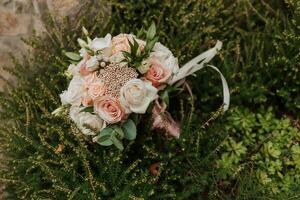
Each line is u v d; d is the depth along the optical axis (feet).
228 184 3.59
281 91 3.86
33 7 4.03
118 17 4.10
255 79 3.94
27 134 3.44
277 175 3.64
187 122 3.62
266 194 3.40
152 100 3.15
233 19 4.19
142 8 4.10
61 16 3.90
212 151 3.50
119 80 3.12
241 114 3.89
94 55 3.21
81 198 3.26
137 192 3.27
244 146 3.76
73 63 3.36
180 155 3.51
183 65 3.76
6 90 3.89
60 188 3.14
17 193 3.51
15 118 3.63
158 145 3.56
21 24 4.08
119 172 3.39
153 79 3.16
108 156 3.34
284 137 3.79
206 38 3.88
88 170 3.19
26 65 3.89
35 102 3.56
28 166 3.51
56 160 3.40
